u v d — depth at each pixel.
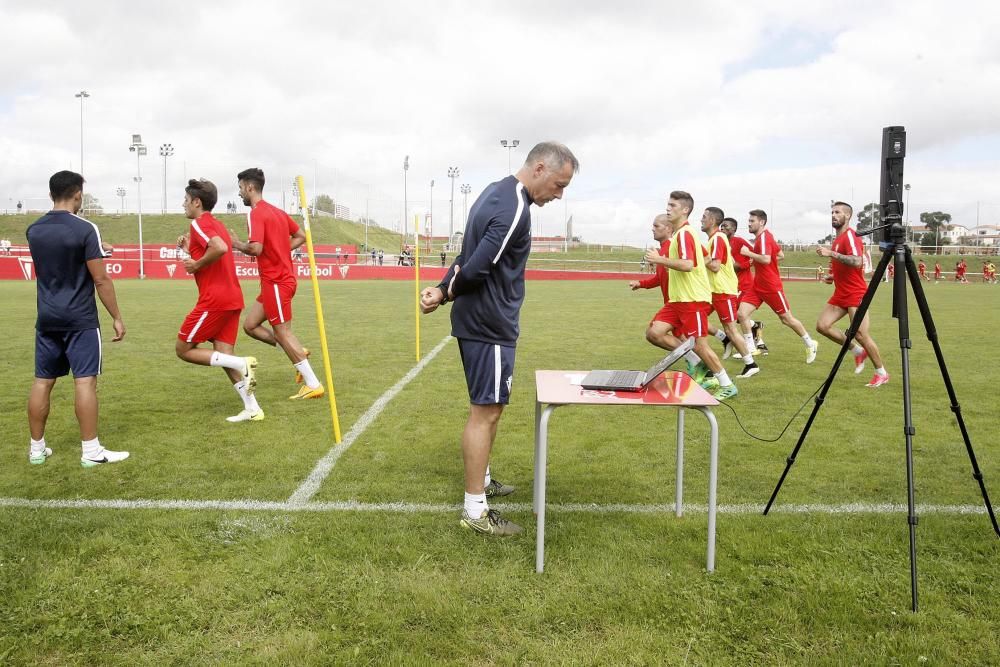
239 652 2.41
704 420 5.74
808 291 29.80
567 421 5.71
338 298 21.45
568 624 2.59
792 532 3.38
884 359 9.19
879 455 4.73
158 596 2.78
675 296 6.59
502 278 3.35
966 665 2.34
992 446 4.95
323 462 4.59
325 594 2.79
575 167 3.34
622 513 3.69
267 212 6.24
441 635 2.50
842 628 2.56
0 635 2.51
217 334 5.73
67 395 6.71
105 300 4.45
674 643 2.46
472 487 3.42
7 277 31.02
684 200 6.39
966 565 3.04
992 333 12.38
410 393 6.90
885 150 3.16
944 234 83.94
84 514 3.63
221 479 4.23
